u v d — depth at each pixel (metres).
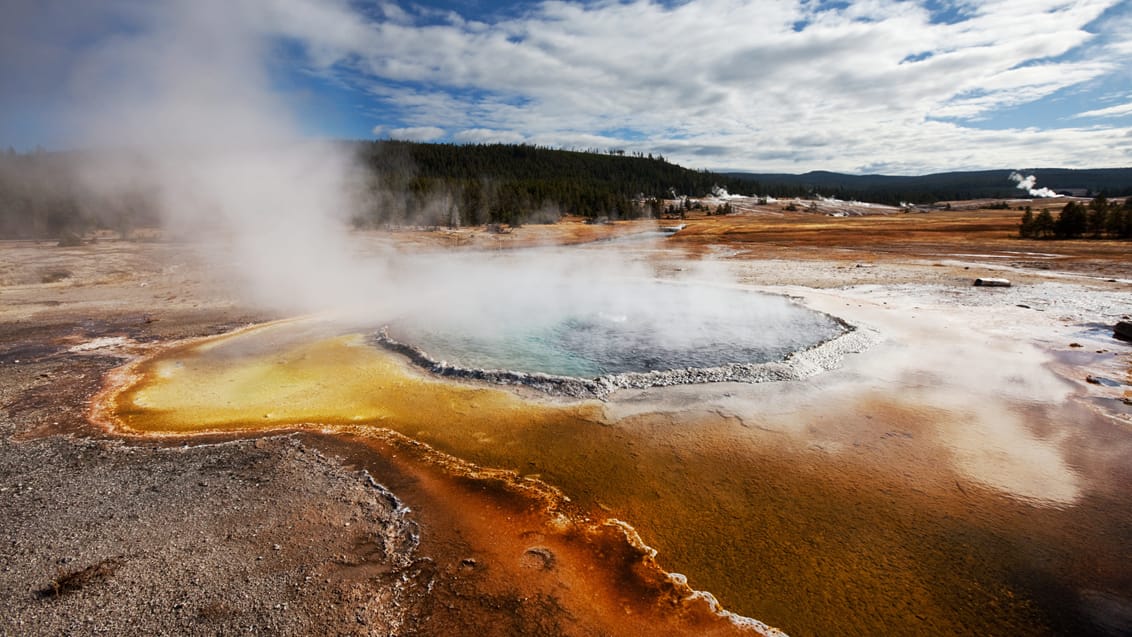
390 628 4.94
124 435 9.35
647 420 9.70
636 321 17.69
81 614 5.01
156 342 16.03
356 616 5.06
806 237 48.84
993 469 7.79
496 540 6.31
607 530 6.54
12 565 5.71
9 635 4.77
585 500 7.22
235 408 10.55
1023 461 7.98
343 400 10.91
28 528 6.43
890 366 12.31
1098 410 9.66
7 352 15.02
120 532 6.34
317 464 8.19
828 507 6.93
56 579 5.45
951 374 11.70
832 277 26.00
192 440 9.16
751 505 7.01
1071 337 14.28
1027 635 4.91
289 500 7.10
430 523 6.66
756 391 10.93
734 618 5.12
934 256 32.69
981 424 9.26
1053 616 5.11
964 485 7.38
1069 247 33.88
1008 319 16.30
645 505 7.07
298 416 10.16
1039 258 29.84
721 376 11.61
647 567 5.84
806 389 11.01
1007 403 10.10
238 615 5.02
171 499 7.10
